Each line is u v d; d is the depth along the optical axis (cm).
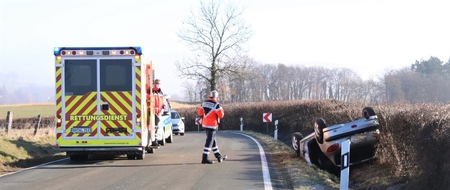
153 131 1631
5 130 2152
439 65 3102
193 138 2911
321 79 8294
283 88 8725
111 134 1440
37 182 1107
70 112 1441
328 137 1338
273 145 2175
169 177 1185
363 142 1351
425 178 1012
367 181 1313
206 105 1485
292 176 1191
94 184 1080
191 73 5575
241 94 8369
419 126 1071
